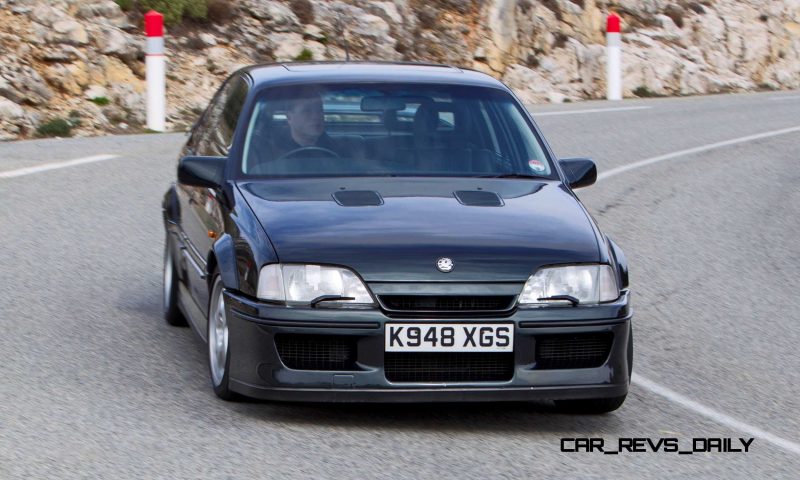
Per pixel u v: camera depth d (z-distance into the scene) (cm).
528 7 4416
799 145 3356
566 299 1014
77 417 1023
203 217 1215
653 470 949
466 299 998
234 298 1025
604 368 1024
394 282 991
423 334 987
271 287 998
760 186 2673
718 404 1168
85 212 2083
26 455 921
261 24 3766
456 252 1008
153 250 1819
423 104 1248
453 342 990
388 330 984
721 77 5112
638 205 2417
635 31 5038
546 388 1006
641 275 1820
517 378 1000
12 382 1127
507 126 1253
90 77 3192
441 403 1116
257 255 1016
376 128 1215
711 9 5384
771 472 959
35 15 3234
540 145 1252
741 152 3192
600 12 4866
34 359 1213
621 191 2572
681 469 955
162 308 1476
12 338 1296
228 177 1159
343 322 983
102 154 2675
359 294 988
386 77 1283
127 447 948
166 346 1288
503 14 4300
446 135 1220
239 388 1020
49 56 3148
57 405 1058
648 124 3688
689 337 1458
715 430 1074
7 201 2148
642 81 4688
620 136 3391
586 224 1092
